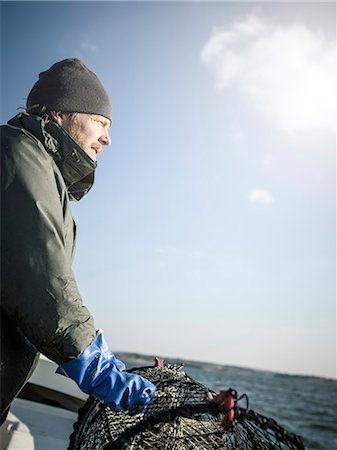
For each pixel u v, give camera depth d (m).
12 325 1.86
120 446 1.71
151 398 1.89
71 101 2.17
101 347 1.86
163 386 2.09
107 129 2.33
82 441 2.17
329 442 11.41
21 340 1.90
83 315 1.78
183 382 2.11
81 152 2.08
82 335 1.75
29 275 1.72
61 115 2.18
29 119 2.04
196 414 1.80
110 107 2.32
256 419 1.76
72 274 1.79
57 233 1.83
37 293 1.71
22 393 4.85
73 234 2.14
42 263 1.73
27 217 1.76
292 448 1.76
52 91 2.19
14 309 1.73
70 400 4.79
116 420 2.05
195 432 1.97
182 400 2.00
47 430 3.63
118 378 1.84
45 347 1.76
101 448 1.97
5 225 1.74
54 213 1.84
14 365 1.88
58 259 1.76
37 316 1.71
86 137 2.21
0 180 1.79
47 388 4.75
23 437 3.22
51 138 2.04
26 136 1.94
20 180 1.80
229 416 1.72
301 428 13.28
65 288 1.74
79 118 2.20
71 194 2.29
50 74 2.23
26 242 1.74
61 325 1.72
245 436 1.92
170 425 1.90
